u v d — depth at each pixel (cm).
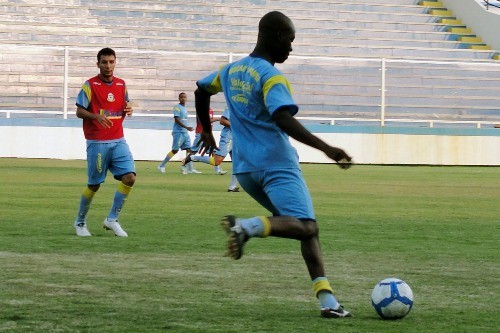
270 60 1335
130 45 8606
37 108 7931
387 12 9950
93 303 1403
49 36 8438
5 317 1276
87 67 8244
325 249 2184
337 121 8525
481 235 2573
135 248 2123
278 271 1789
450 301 1488
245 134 1317
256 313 1342
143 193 4003
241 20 9338
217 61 8662
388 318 1308
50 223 2647
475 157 8075
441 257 2069
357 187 4756
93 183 2353
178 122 5916
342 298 1505
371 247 2239
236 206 3381
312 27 9406
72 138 7300
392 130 7919
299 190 1291
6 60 8075
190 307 1384
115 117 2362
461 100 9012
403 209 3438
